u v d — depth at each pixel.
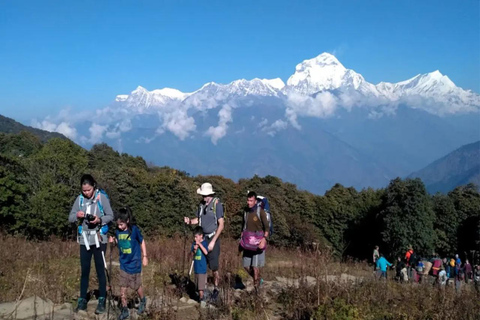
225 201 56.00
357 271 14.53
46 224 28.61
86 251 6.37
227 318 6.60
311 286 7.89
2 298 6.79
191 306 7.20
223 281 7.98
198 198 55.59
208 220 7.58
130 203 48.47
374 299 7.44
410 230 46.09
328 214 62.59
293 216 55.09
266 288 8.66
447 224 52.16
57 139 46.28
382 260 16.09
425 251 46.34
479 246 48.34
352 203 63.91
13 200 28.31
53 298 6.95
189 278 8.49
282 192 64.94
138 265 6.43
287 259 18.12
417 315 6.93
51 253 12.05
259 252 8.22
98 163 73.50
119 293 7.74
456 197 55.53
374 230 58.06
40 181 32.75
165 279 9.12
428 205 46.94
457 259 19.27
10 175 28.94
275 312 7.15
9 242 14.29
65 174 37.03
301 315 6.69
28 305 6.31
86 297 6.64
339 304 6.54
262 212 8.22
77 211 6.36
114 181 48.31
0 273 8.49
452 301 7.68
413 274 17.55
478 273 19.23
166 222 50.16
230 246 15.32
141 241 6.51
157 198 51.28
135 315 6.30
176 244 17.05
